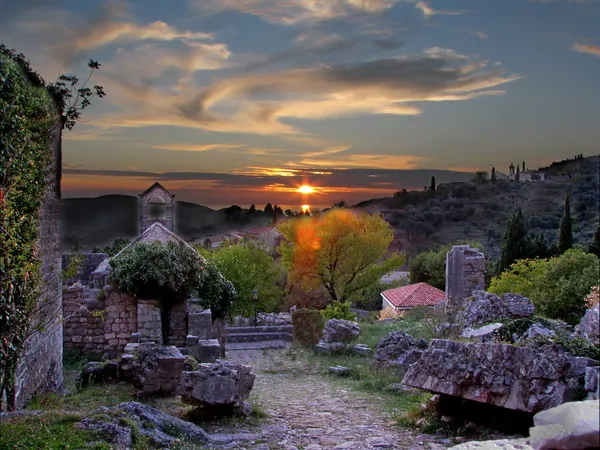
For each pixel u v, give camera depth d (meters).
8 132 9.53
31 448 6.77
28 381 11.20
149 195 32.00
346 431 10.53
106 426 7.81
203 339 19.09
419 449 8.85
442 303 28.52
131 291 20.11
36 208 11.18
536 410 8.52
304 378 18.36
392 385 15.63
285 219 42.12
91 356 19.97
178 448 8.19
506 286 26.25
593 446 2.39
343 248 40.19
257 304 38.34
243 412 11.55
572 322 21.16
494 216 107.81
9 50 10.35
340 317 32.28
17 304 10.12
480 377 9.28
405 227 103.56
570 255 23.05
